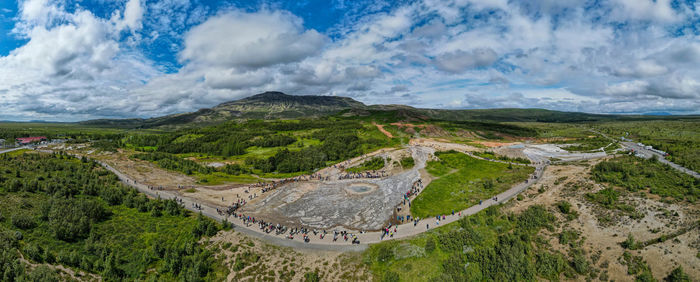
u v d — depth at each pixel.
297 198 112.06
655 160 112.25
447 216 88.19
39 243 66.94
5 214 74.06
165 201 97.81
